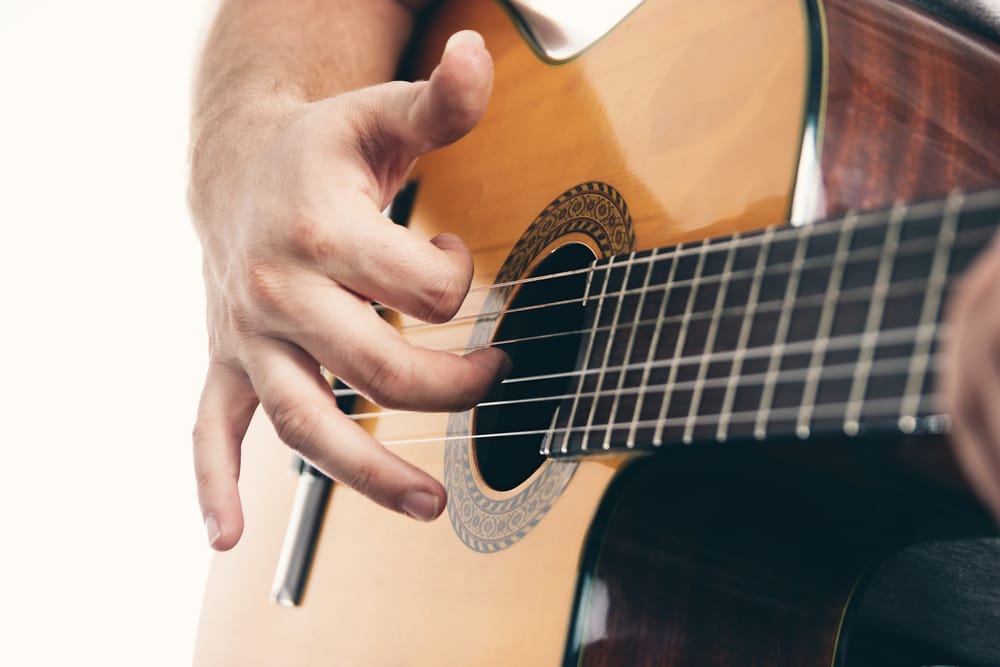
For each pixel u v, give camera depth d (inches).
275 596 29.6
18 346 75.1
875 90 21.0
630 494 21.4
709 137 22.8
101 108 80.3
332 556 28.5
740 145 22.0
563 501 22.5
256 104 28.8
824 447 18.4
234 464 26.0
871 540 20.8
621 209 24.1
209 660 32.1
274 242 23.9
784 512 20.6
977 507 18.7
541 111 27.7
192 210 29.4
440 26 35.5
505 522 23.8
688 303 19.8
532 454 25.2
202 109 32.5
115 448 74.6
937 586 23.1
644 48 25.5
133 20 81.9
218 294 26.3
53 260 77.3
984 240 16.6
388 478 23.3
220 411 26.1
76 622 70.4
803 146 20.7
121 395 75.7
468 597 24.2
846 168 20.4
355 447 23.4
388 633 25.9
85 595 70.9
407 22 36.2
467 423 26.1
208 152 28.5
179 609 71.6
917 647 25.4
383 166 24.6
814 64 21.3
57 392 74.9
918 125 20.9
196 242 79.6
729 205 21.7
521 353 25.9
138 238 78.9
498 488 25.3
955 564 22.3
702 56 23.8
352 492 29.0
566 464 22.8
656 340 20.1
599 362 21.0
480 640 23.5
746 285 19.0
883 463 18.3
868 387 17.1
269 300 23.9
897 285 17.2
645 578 21.5
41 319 76.0
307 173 23.9
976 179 20.6
